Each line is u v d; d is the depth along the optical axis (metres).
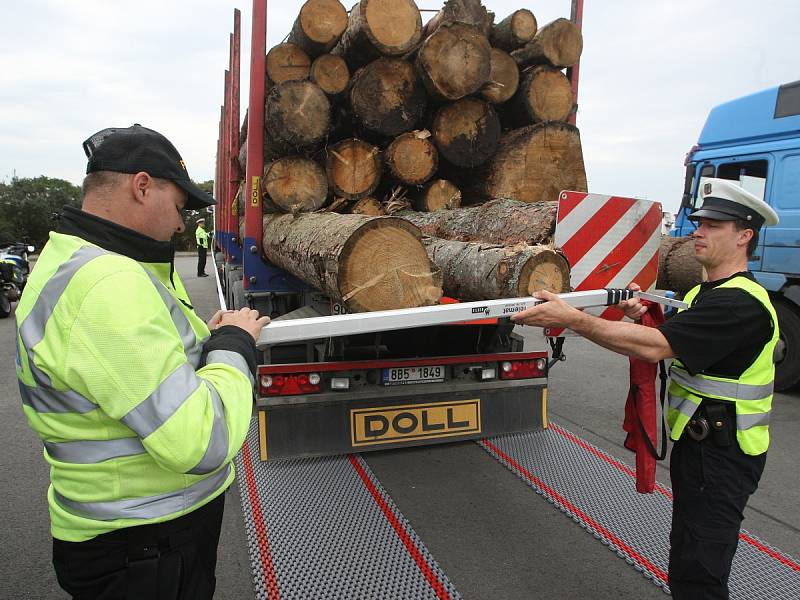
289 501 2.84
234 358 1.18
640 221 2.96
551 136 4.21
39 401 1.04
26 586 2.20
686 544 1.60
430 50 3.75
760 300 1.53
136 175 1.12
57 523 1.13
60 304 0.98
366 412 3.09
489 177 4.22
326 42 3.97
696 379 1.63
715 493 1.57
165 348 1.01
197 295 11.13
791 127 4.82
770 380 1.60
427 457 3.44
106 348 0.96
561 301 1.66
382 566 2.31
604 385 5.20
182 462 0.98
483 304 1.57
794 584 2.24
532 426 3.40
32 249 10.65
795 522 2.74
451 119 4.07
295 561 2.34
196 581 1.19
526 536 2.58
